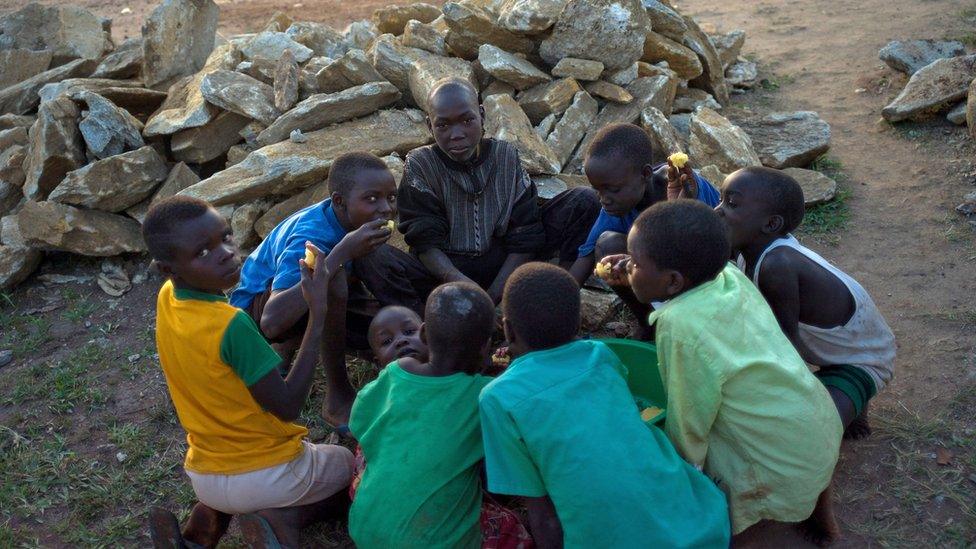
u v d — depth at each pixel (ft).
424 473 8.48
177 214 8.18
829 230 15.08
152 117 16.29
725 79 20.95
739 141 16.06
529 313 8.27
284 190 14.69
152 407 12.01
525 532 8.85
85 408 12.07
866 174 16.70
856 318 9.87
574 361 8.38
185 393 8.61
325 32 18.83
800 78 21.59
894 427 10.73
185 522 10.08
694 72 18.61
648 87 16.83
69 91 16.40
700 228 8.35
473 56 17.19
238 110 15.57
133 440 11.37
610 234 11.37
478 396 8.69
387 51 16.43
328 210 10.91
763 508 8.73
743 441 8.61
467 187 11.90
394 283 11.67
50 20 20.65
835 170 16.90
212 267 8.32
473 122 11.32
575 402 8.09
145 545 9.86
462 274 12.05
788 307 9.82
